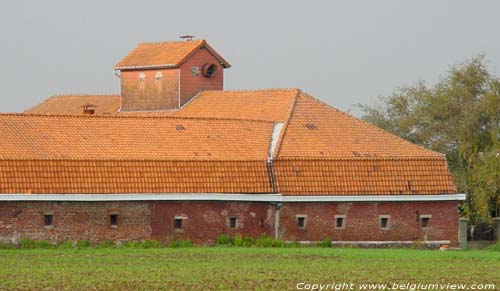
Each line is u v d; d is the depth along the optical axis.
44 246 175.12
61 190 177.38
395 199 193.38
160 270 140.25
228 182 187.12
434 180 196.62
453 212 196.38
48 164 178.50
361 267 144.75
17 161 177.00
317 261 152.25
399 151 199.00
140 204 181.62
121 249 171.62
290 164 191.62
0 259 152.75
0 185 174.50
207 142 192.75
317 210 190.25
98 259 153.50
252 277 133.75
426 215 194.88
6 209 174.50
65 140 184.88
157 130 193.00
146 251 167.00
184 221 184.00
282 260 153.38
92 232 178.75
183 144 190.88
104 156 183.12
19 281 130.00
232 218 186.75
